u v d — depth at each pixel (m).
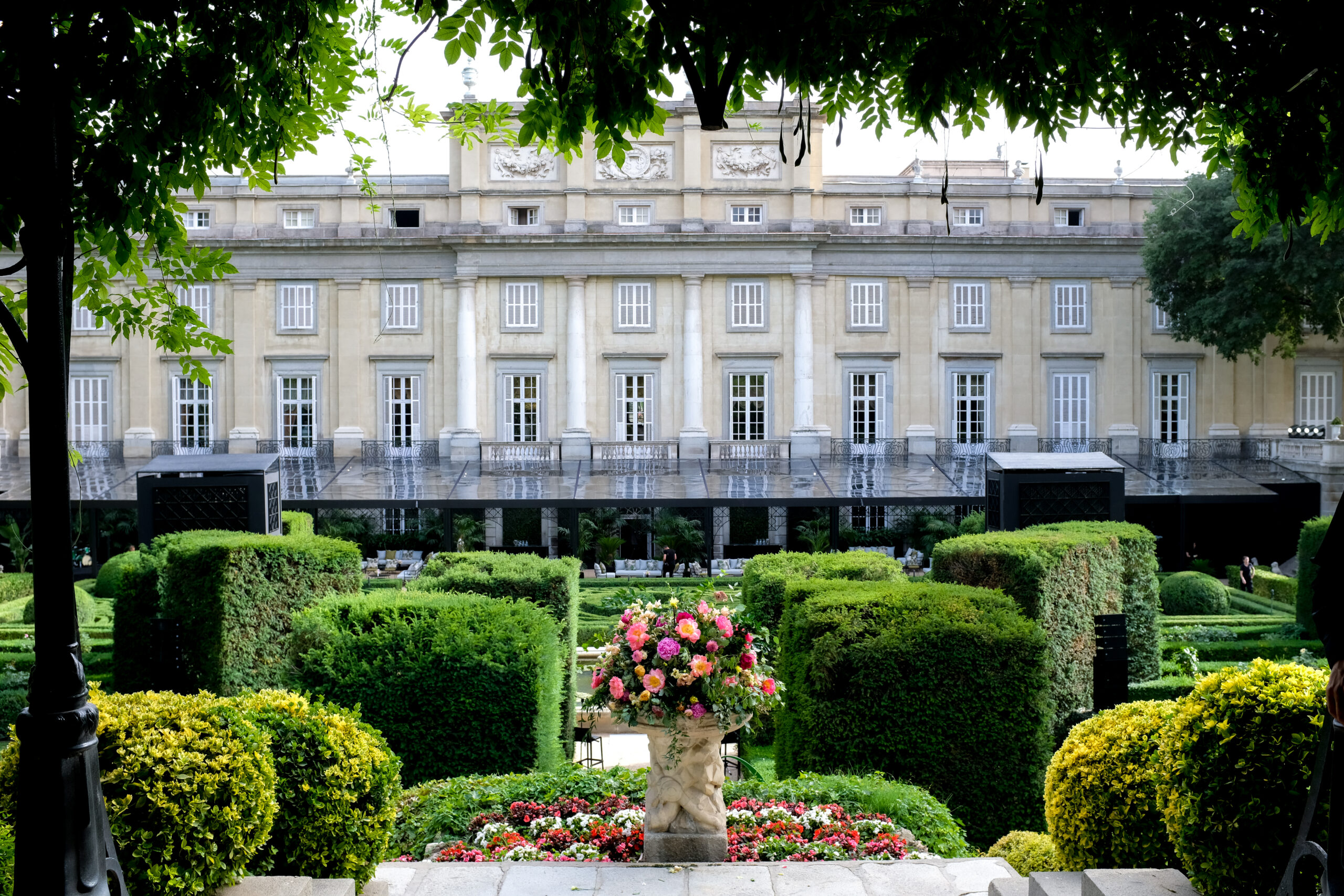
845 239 40.06
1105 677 11.18
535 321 40.16
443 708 10.41
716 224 39.97
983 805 9.70
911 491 35.09
